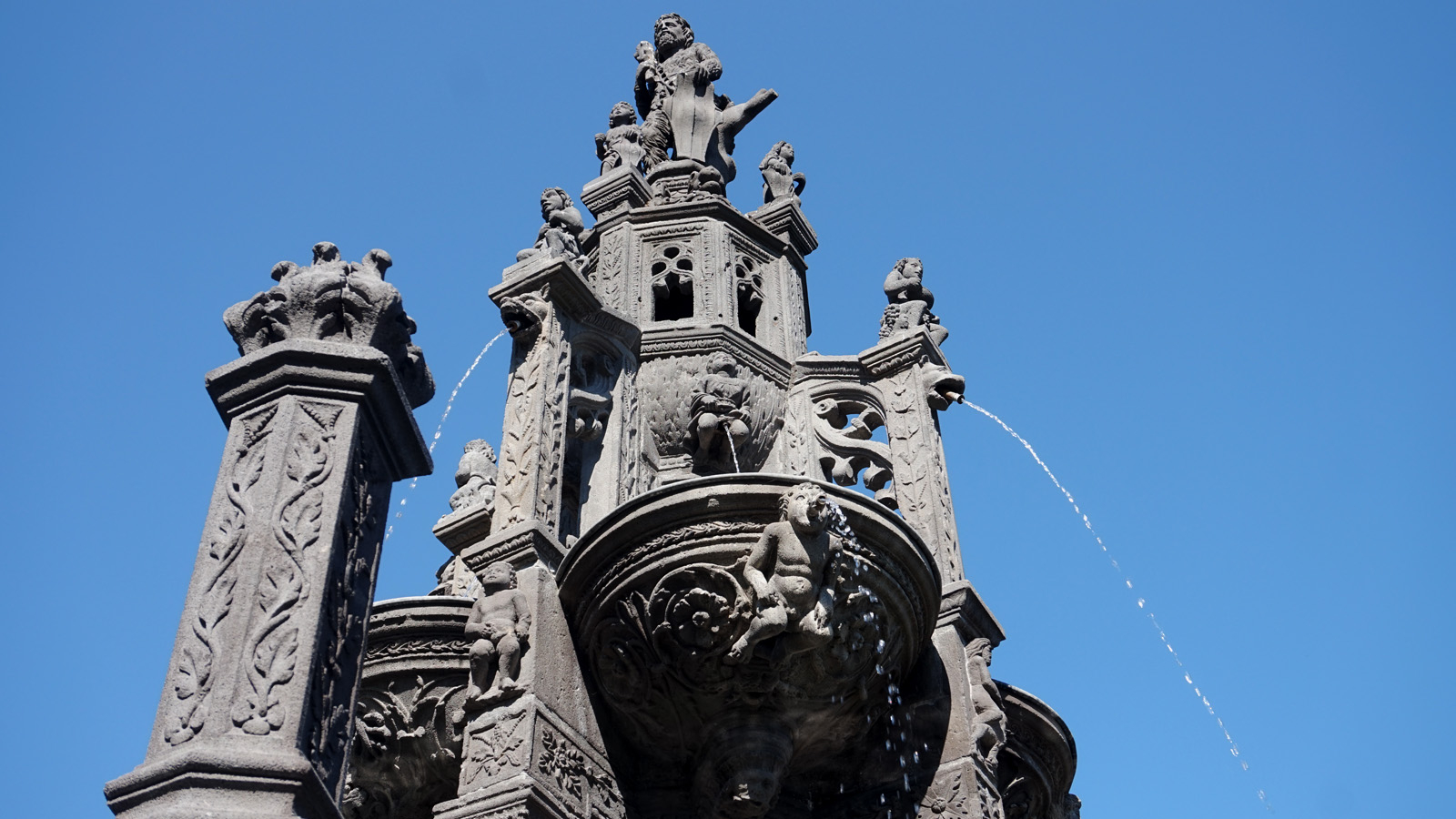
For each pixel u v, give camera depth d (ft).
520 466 26.48
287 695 16.12
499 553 25.23
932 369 31.01
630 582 24.12
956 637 26.84
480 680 23.62
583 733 24.08
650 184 37.09
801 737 25.12
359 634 17.84
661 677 24.43
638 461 29.78
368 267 20.12
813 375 32.19
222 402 18.92
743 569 23.77
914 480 29.45
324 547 17.48
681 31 40.29
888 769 25.86
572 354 29.48
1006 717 27.78
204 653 16.43
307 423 18.47
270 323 19.29
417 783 25.98
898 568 24.95
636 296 33.30
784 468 31.07
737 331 32.14
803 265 36.50
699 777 24.75
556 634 24.53
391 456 19.65
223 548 17.35
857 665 24.76
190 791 15.14
